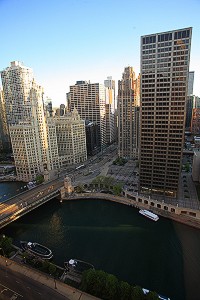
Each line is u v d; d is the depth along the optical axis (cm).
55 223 15775
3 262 10950
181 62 14412
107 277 9112
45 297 8850
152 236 13762
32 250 12081
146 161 17788
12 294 8994
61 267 11069
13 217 15562
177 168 16788
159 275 10650
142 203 17588
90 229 14775
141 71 15825
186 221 14912
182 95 15000
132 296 8488
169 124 16000
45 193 19612
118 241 13350
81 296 8912
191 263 11481
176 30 14050
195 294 9606
